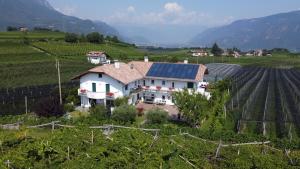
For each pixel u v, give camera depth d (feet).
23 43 515.91
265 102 227.40
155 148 103.30
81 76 200.44
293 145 121.90
